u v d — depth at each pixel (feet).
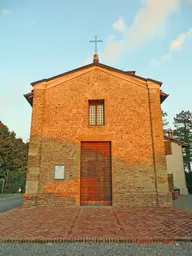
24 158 109.09
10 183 88.38
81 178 33.60
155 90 36.27
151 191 32.07
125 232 17.48
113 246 14.71
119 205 31.53
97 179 33.50
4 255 13.16
